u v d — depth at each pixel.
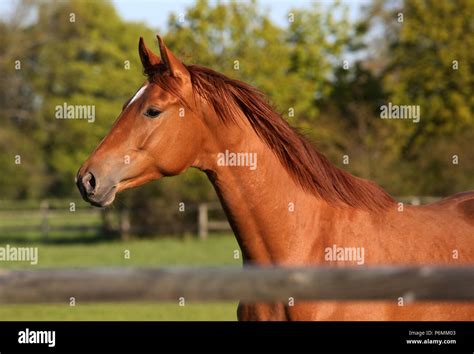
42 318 9.15
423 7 24.44
